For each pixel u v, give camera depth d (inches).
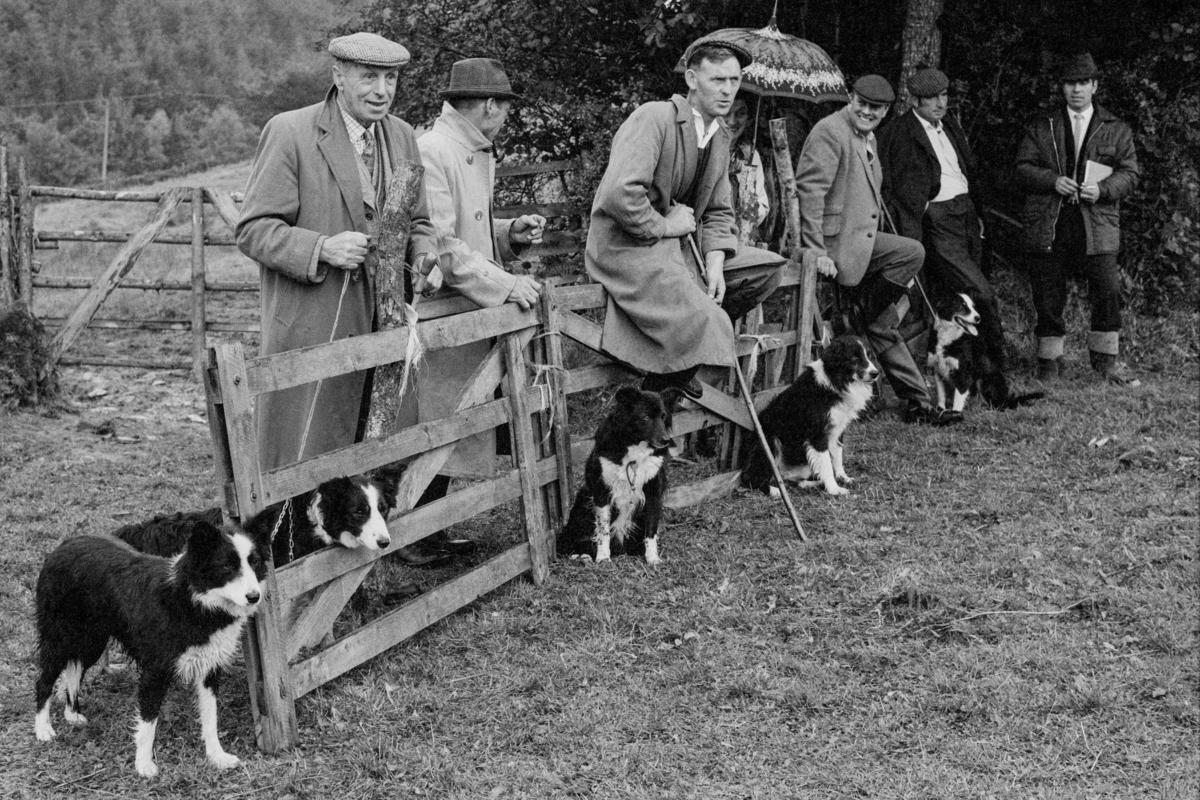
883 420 350.9
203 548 154.1
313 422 195.6
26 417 351.9
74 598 166.2
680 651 203.6
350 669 189.8
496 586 221.5
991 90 419.5
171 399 390.6
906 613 219.0
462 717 180.4
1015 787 163.5
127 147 1596.9
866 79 321.7
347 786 161.3
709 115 246.2
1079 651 203.3
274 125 193.6
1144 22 411.2
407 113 401.4
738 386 300.5
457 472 227.9
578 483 269.3
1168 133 415.2
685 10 346.3
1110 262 378.0
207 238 414.9
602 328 252.7
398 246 193.0
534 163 406.0
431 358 228.8
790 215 333.4
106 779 161.3
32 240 425.4
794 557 245.3
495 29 386.3
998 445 323.9
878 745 175.0
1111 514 267.4
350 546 183.6
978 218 370.6
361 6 425.1
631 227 240.1
